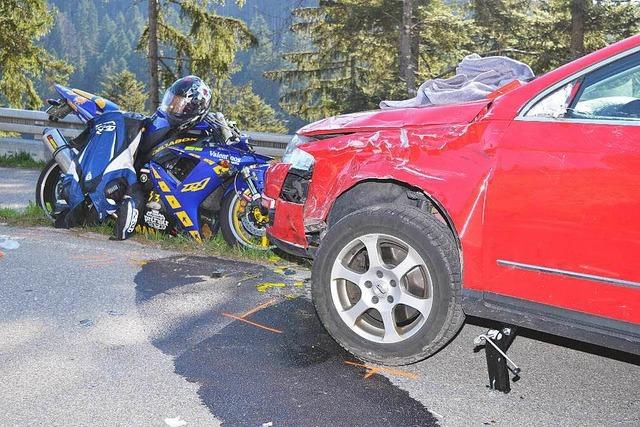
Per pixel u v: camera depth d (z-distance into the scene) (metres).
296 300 4.85
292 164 4.24
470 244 3.50
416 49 24.36
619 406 3.46
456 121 3.65
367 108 27.20
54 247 6.00
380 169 3.76
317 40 27.33
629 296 3.11
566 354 4.07
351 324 3.87
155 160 6.07
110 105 6.36
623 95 3.30
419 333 3.67
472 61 4.57
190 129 6.05
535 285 3.35
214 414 3.25
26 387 3.46
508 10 22.73
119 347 3.97
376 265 3.78
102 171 6.19
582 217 3.19
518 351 4.11
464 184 3.50
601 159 3.17
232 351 3.96
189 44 21.20
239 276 5.38
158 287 5.05
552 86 3.41
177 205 6.05
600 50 3.40
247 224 5.98
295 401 3.40
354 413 3.31
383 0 23.25
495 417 3.32
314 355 3.94
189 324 4.35
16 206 8.02
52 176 6.84
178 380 3.58
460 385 3.64
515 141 3.40
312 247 4.26
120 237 6.19
